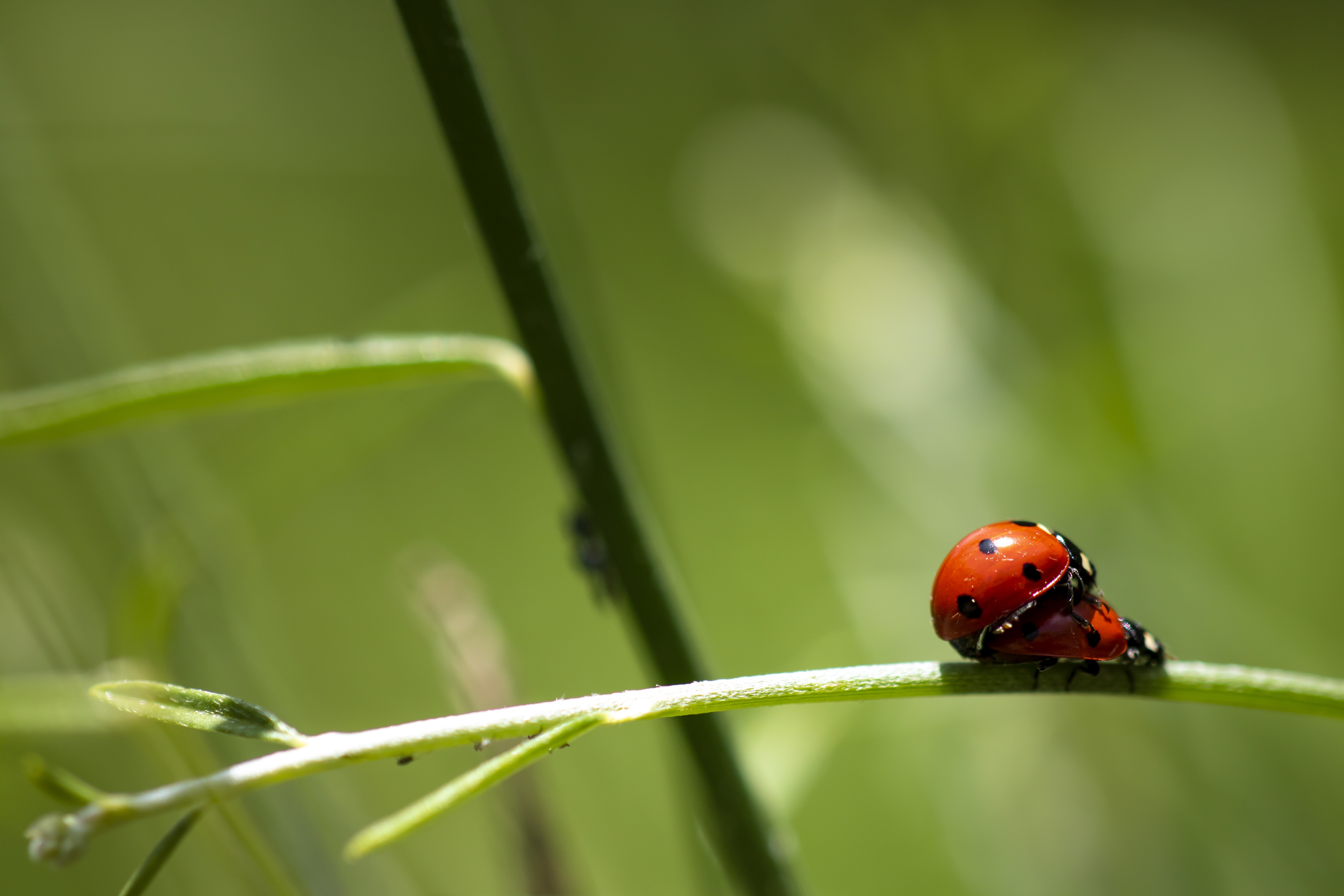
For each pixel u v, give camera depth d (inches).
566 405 6.4
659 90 13.3
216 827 7.0
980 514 9.1
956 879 8.7
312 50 11.7
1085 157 10.7
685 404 14.0
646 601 6.4
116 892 7.5
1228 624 8.6
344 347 6.4
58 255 7.6
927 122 10.9
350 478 12.0
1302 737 8.2
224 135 9.2
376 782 8.7
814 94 11.6
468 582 6.9
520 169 7.2
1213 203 10.6
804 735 7.0
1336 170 12.8
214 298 13.1
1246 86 11.2
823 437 11.2
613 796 9.4
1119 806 8.1
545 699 11.3
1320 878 7.9
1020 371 9.6
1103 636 6.3
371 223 14.1
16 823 7.2
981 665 6.0
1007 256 10.6
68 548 7.6
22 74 11.2
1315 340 10.3
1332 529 9.9
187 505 7.4
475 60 6.2
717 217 11.3
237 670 7.4
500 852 6.9
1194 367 10.2
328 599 11.5
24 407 6.3
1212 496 9.8
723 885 7.0
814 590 12.5
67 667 7.2
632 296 14.0
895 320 9.8
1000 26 10.7
